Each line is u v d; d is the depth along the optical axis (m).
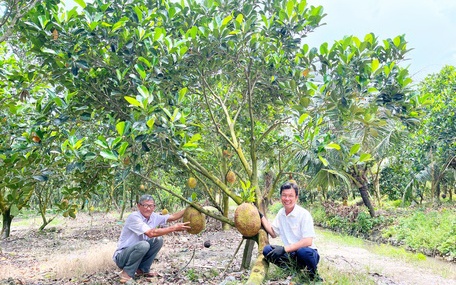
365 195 13.27
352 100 4.38
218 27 4.28
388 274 4.99
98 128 4.99
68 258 6.68
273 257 3.93
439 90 14.21
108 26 4.05
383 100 4.41
